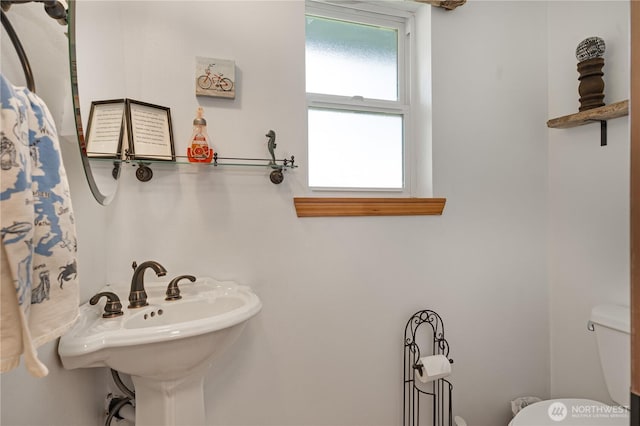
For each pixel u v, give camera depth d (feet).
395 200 4.80
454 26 5.18
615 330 4.28
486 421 5.36
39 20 2.17
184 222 3.98
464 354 5.25
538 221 5.62
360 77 5.28
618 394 4.24
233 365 4.14
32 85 1.71
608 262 4.84
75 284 1.77
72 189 2.78
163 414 3.12
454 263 5.19
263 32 4.29
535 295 5.61
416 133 5.39
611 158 4.80
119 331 2.63
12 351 1.36
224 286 3.87
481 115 5.32
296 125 4.41
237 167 4.17
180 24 3.97
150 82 3.85
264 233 4.27
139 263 3.82
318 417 4.51
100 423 3.53
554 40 5.57
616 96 4.71
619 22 4.67
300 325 4.43
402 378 4.91
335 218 4.58
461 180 5.21
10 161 1.34
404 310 4.93
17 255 1.35
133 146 3.54
